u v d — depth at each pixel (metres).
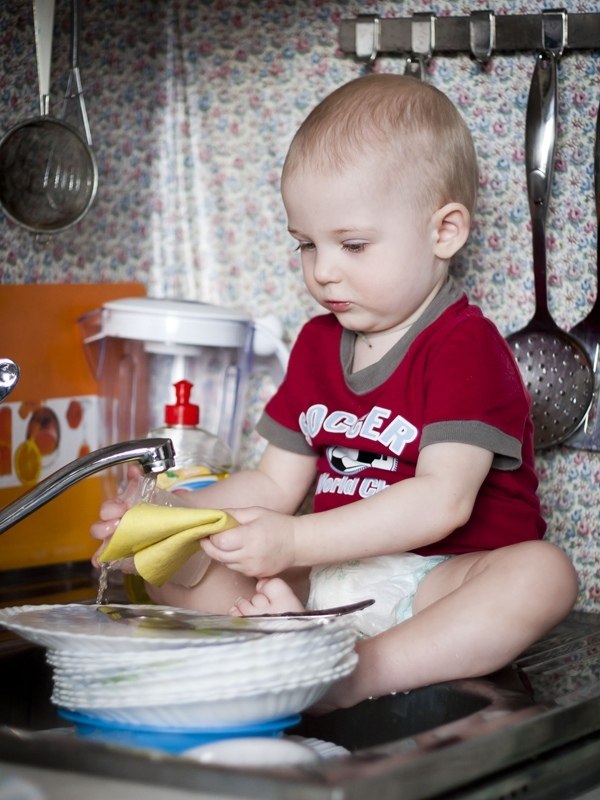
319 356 1.38
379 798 0.70
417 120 1.25
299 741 0.94
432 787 0.75
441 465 1.18
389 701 1.05
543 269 1.44
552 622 1.07
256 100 1.65
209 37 1.67
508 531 1.25
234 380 1.56
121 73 1.62
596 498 1.45
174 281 1.70
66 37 1.52
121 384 1.53
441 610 1.06
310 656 0.87
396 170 1.22
